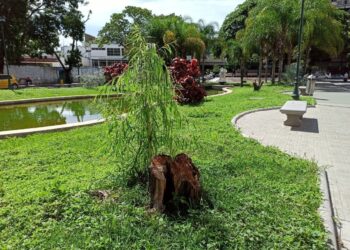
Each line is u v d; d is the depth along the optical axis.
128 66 3.48
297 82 13.52
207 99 13.87
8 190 3.80
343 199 3.94
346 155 5.82
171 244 2.59
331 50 27.02
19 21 30.30
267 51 26.44
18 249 2.53
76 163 4.91
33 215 3.07
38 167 4.72
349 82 31.12
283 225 2.89
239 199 3.39
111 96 3.65
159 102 3.47
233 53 27.67
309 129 8.09
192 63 13.27
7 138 6.87
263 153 5.41
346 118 9.86
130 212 3.08
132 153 3.74
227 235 2.71
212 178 3.98
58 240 2.62
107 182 3.82
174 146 3.77
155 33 27.31
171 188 3.20
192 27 27.95
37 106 14.02
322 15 24.53
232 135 6.65
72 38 36.16
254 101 13.05
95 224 2.84
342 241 2.98
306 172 4.48
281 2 23.84
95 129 7.57
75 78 36.53
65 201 3.31
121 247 2.52
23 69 33.31
